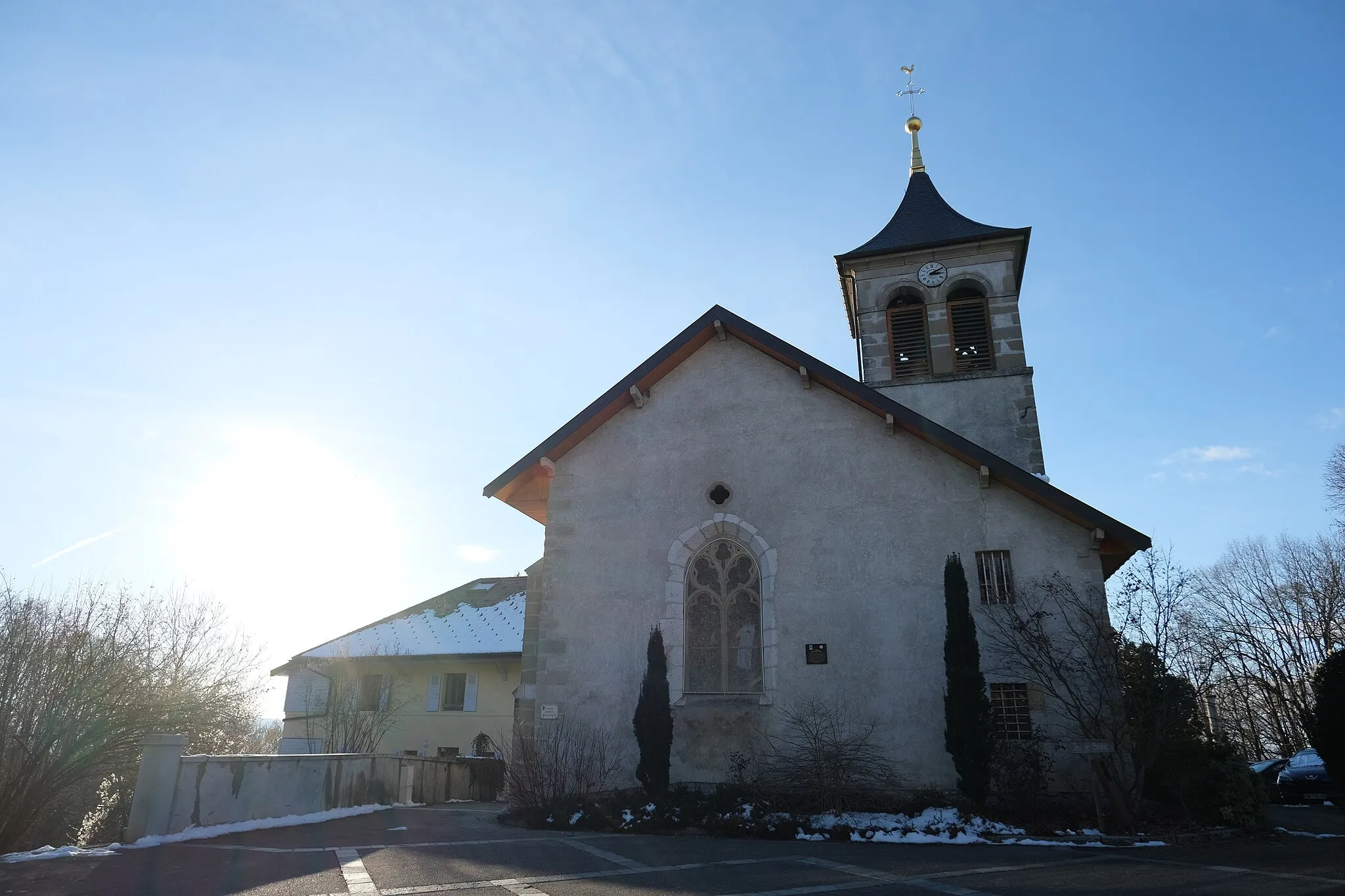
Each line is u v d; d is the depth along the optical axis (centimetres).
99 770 1833
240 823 1202
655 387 1841
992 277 2308
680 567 1684
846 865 987
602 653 1664
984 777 1384
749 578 1667
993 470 1558
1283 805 2188
